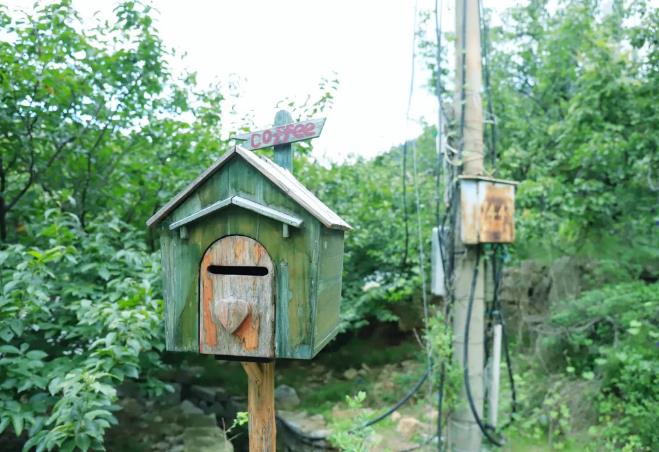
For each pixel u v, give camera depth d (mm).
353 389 5621
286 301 1940
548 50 5684
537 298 5805
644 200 4578
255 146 2426
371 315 6453
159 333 3275
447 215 3746
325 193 5676
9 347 2914
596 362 4105
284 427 5098
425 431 4352
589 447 3771
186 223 2012
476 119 3645
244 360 2021
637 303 4184
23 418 2770
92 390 2734
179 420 4961
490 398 3805
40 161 4238
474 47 3641
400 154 6371
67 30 3994
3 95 3688
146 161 4688
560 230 5020
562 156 4871
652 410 3535
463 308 3672
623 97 4520
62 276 3562
